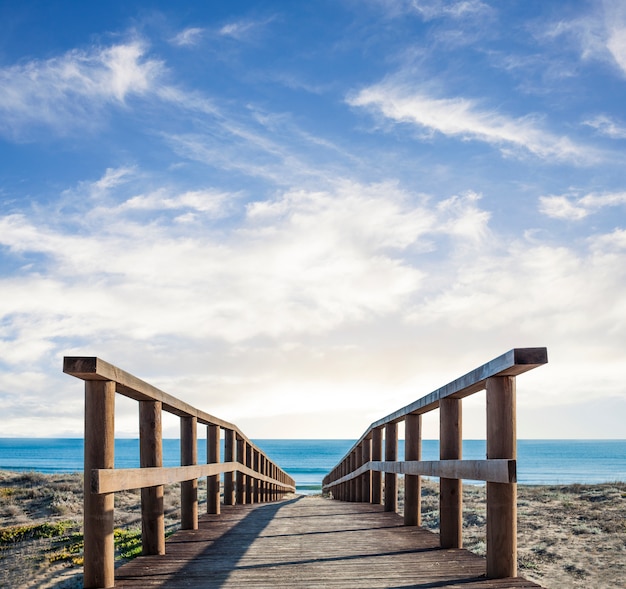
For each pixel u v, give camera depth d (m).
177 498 16.77
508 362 4.27
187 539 6.97
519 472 106.19
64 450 189.62
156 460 5.68
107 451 4.50
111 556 4.57
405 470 7.85
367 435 12.09
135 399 5.65
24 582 6.92
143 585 4.64
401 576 4.90
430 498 18.70
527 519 13.63
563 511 14.77
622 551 10.20
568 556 9.84
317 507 11.20
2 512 14.42
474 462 5.05
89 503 4.50
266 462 17.19
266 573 5.05
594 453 176.50
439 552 5.94
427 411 7.45
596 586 8.00
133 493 16.92
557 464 128.25
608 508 15.07
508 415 4.69
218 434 9.90
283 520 8.83
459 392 5.70
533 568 9.08
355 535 7.15
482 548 9.84
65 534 10.74
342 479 15.50
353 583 4.68
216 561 5.57
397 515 9.36
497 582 4.62
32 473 21.50
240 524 8.40
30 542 10.27
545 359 4.14
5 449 197.62
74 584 6.50
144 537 5.93
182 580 4.81
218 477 9.91
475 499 18.28
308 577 4.89
